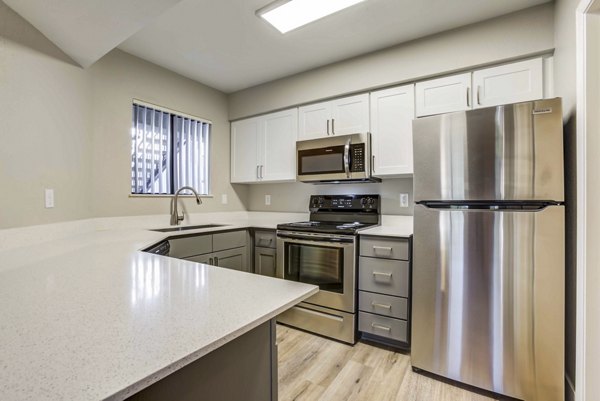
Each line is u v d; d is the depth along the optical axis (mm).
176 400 661
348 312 2285
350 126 2723
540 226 1532
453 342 1750
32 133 1669
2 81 1482
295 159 3045
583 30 1415
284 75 3076
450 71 2268
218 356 752
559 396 1499
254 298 879
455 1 1938
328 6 1970
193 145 3213
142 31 2279
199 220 3234
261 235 2949
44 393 452
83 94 2156
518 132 1574
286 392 1704
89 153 2246
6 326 676
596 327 1380
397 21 2152
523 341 1573
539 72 2006
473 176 1678
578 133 1452
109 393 459
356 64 2664
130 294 904
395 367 1958
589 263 1395
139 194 2691
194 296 892
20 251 1521
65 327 674
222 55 2656
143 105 2721
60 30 1695
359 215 2863
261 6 1981
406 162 2453
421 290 1841
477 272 1676
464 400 1629
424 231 1825
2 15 1483
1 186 1479
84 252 1529
